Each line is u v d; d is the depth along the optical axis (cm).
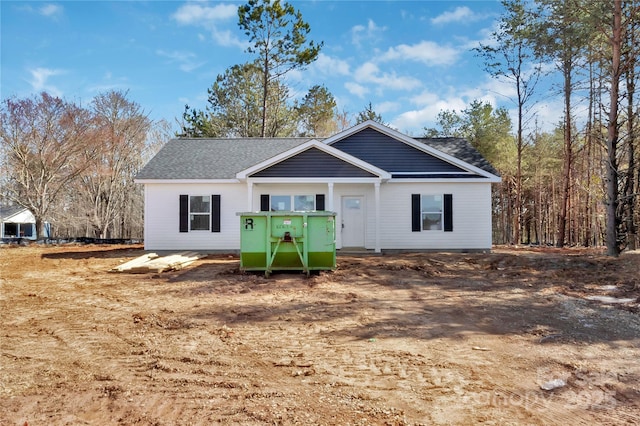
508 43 2578
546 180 3912
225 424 354
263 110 3153
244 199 1781
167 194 1778
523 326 660
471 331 634
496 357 520
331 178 1647
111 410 383
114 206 3784
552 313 740
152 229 1775
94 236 3750
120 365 500
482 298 875
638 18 1598
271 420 360
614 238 1516
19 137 2903
